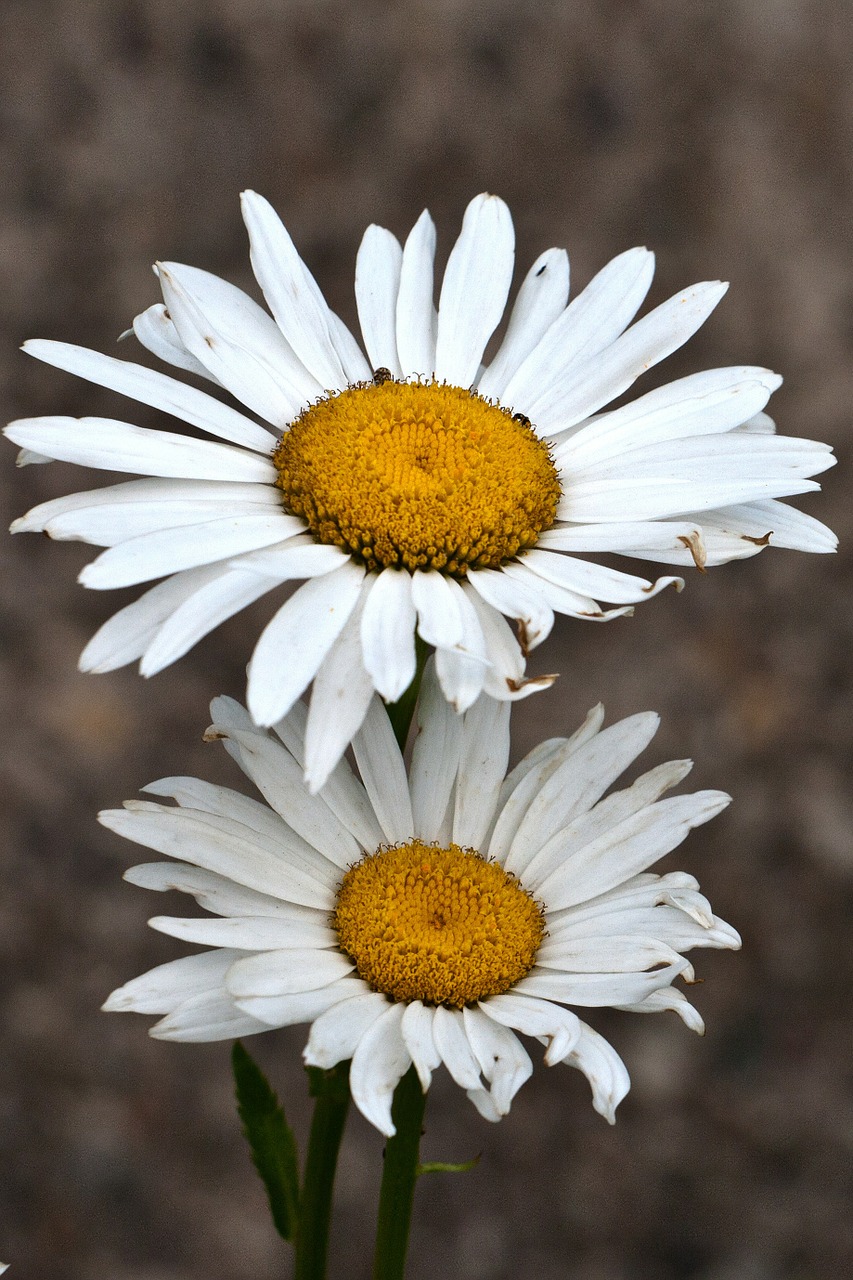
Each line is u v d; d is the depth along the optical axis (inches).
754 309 39.6
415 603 22.4
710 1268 30.9
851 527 37.7
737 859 34.3
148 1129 31.0
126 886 32.9
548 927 23.0
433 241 24.3
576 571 22.7
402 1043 22.3
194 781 23.1
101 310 38.4
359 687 22.1
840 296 40.0
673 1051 32.5
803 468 23.1
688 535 22.5
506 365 24.0
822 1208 31.3
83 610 35.5
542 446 23.2
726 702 35.8
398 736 23.3
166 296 23.4
